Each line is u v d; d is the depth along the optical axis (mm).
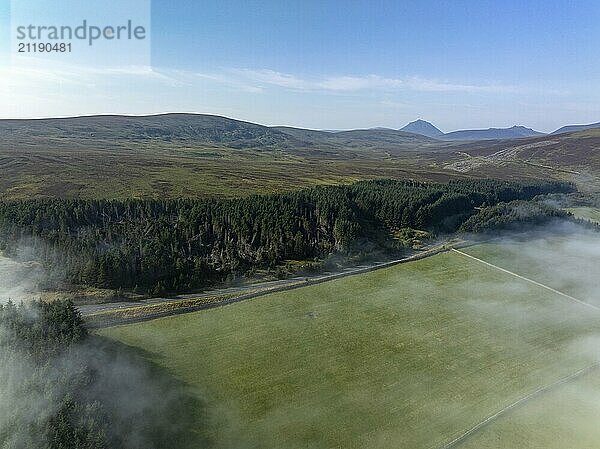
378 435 44750
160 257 75312
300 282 77125
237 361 53844
